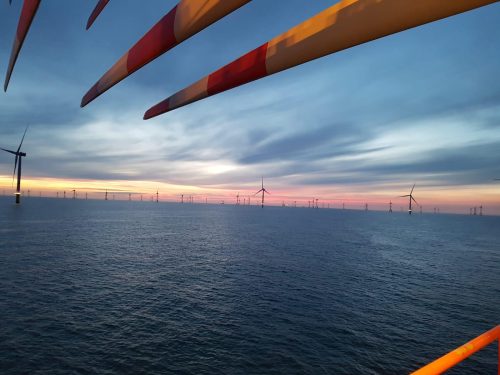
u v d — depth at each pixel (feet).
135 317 113.60
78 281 157.58
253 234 435.53
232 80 7.40
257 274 188.24
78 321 107.76
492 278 196.85
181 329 104.99
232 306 129.39
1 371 77.00
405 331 110.42
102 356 85.97
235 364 85.10
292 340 100.32
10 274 164.45
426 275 201.67
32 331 98.32
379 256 273.54
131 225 524.93
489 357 91.61
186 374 79.51
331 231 527.40
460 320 122.21
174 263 213.66
